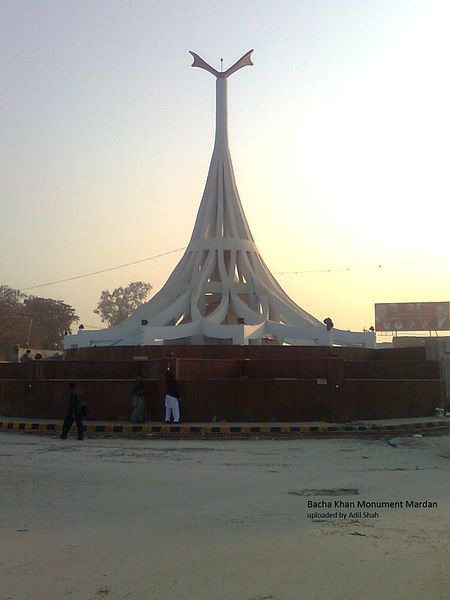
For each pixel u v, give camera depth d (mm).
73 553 6750
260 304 37688
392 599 5441
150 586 5730
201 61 43125
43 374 24031
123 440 17875
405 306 59531
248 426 19281
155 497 9750
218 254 39625
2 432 19734
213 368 23672
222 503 9305
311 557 6629
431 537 7422
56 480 11227
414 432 20062
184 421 20594
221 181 41906
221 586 5734
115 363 24891
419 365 26266
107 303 89750
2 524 8016
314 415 20922
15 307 72375
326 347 31016
